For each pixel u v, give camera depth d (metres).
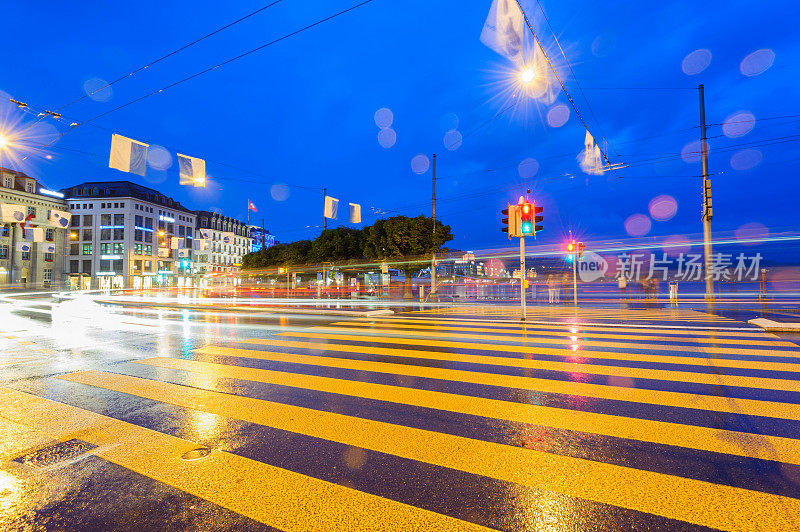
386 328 10.83
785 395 4.59
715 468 2.94
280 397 4.75
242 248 90.19
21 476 2.93
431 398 4.66
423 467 3.01
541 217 12.27
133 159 9.65
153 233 65.31
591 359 6.57
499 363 6.37
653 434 3.57
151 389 5.12
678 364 6.14
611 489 2.67
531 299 23.55
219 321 13.30
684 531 2.23
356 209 19.67
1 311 18.25
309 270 38.94
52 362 6.79
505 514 2.42
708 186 16.55
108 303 25.08
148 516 2.44
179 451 3.31
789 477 2.80
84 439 3.58
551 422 3.88
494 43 7.04
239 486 2.76
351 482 2.80
